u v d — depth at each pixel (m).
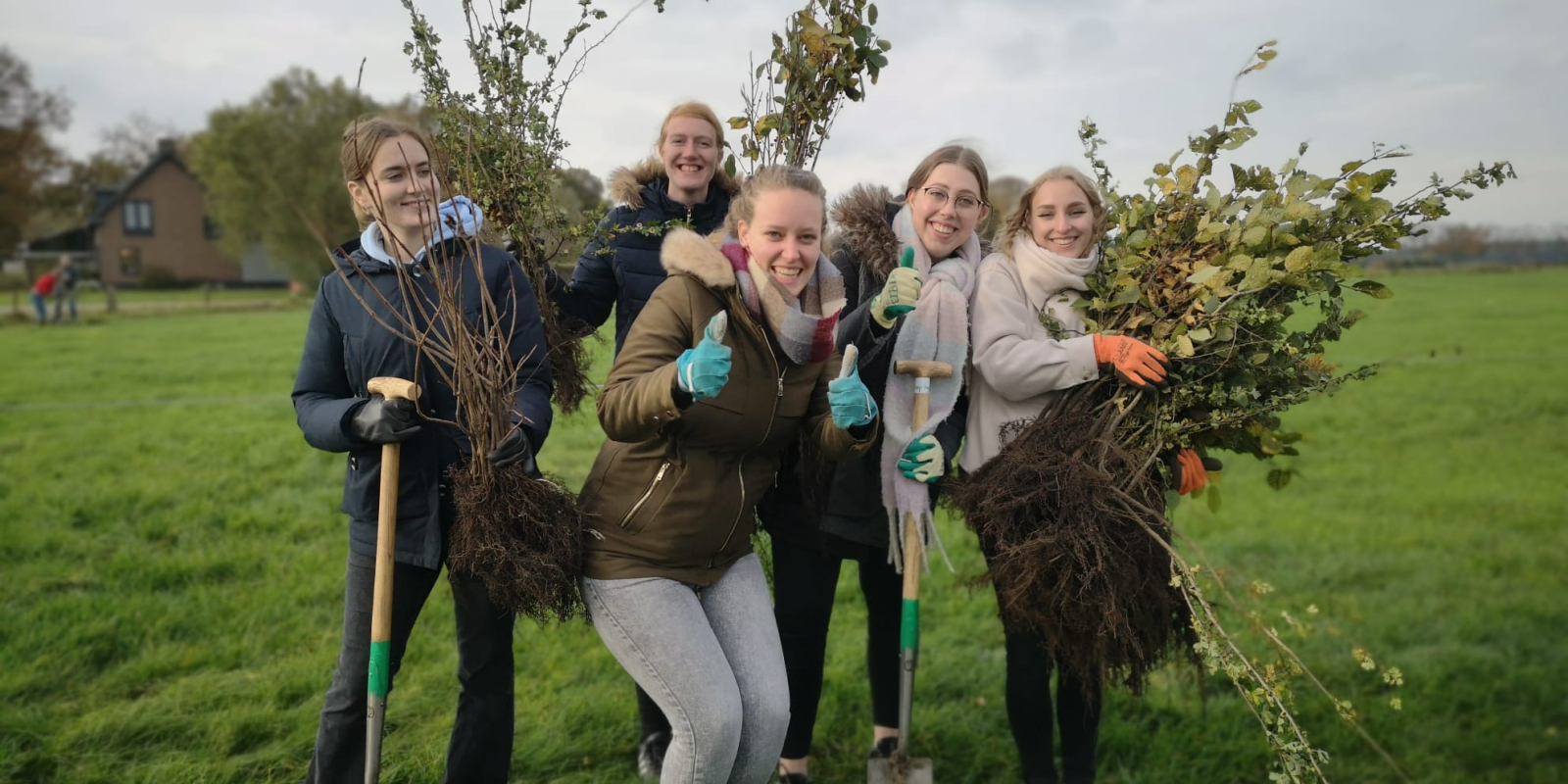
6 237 46.06
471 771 2.66
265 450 8.39
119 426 9.52
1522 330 17.52
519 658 4.25
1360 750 3.76
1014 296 2.94
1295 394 2.65
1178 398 2.72
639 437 2.31
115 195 59.91
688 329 2.39
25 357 16.20
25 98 44.34
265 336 20.11
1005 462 2.77
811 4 2.93
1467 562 6.08
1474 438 9.83
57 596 4.78
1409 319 19.36
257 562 5.43
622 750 3.56
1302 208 2.62
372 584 2.56
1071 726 2.98
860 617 4.90
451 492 2.55
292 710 3.69
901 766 2.93
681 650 2.32
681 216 3.22
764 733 2.37
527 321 2.62
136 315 27.28
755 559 2.63
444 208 2.58
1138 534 2.70
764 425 2.42
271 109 42.25
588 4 2.81
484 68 2.75
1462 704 4.18
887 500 2.86
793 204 2.31
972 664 4.35
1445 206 2.61
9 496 6.74
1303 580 5.66
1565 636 4.96
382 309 2.54
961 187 2.85
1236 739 3.76
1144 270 2.81
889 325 2.64
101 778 3.21
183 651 4.19
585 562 2.46
